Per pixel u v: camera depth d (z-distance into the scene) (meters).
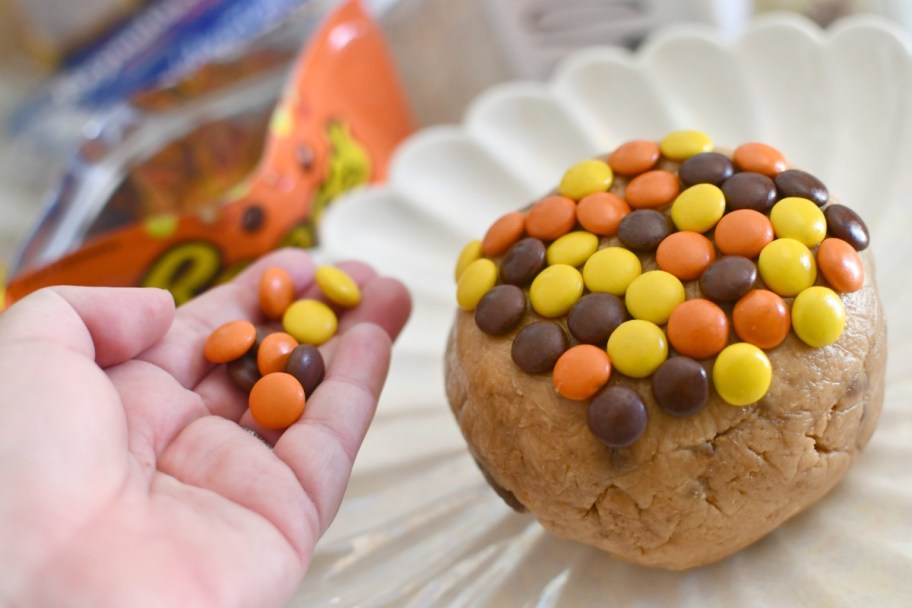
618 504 0.26
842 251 0.26
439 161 0.41
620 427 0.25
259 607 0.25
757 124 0.38
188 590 0.24
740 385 0.25
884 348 0.28
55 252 0.38
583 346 0.26
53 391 0.25
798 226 0.26
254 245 0.38
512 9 0.45
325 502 0.27
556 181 0.40
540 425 0.27
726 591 0.28
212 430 0.28
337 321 0.32
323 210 0.41
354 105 0.44
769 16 0.43
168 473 0.27
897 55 0.36
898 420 0.30
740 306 0.26
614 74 0.41
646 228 0.27
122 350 0.28
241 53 0.43
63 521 0.24
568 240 0.28
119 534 0.24
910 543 0.27
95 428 0.25
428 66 0.50
